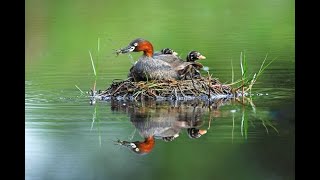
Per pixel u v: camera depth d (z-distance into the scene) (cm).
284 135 1334
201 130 1383
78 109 1578
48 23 2955
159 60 1720
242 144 1293
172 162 1230
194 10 3294
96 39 2591
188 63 1750
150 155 1261
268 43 2383
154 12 3259
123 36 2622
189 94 1686
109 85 1814
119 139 1343
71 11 3272
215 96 1695
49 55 2359
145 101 1662
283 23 2827
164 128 1406
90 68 2088
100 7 3412
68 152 1273
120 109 1580
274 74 1911
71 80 1911
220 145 1292
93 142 1326
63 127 1420
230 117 1484
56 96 1720
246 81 1756
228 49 2280
